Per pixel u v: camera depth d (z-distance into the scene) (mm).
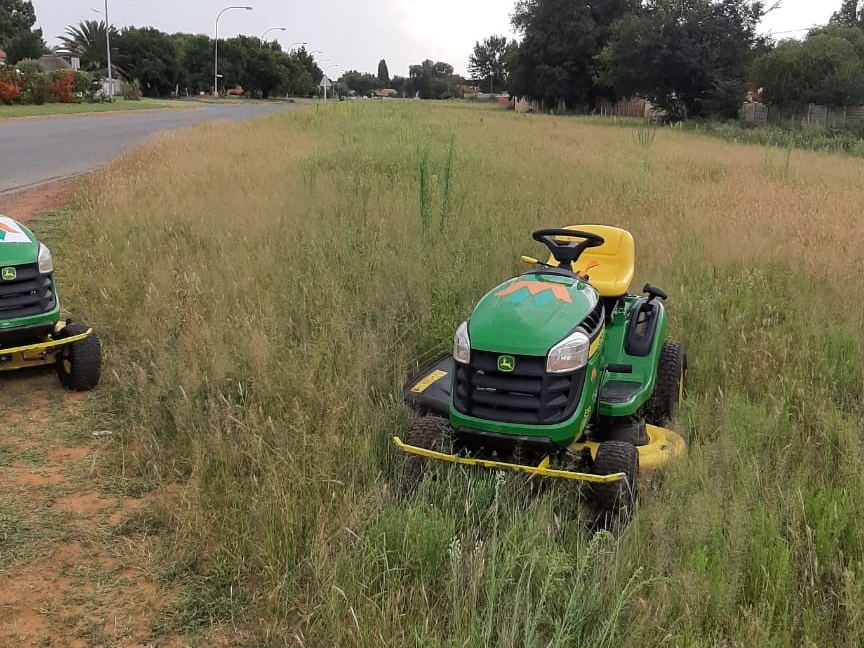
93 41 97250
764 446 4836
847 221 10781
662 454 4527
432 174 13867
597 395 4527
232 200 11320
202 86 112062
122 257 8766
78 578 3859
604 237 5797
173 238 9508
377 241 8914
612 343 5105
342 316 6660
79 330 6168
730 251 8945
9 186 16078
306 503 4133
